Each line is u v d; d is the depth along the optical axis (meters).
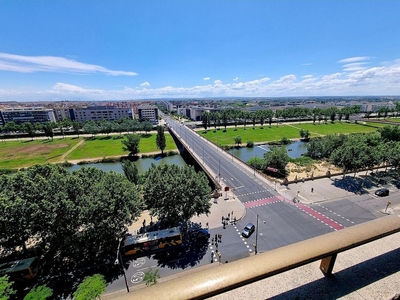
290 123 159.00
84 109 193.00
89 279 21.30
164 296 2.78
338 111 159.25
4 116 165.12
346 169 50.41
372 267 4.69
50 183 26.52
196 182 30.92
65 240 26.31
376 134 67.62
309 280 4.41
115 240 29.34
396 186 46.66
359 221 35.28
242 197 45.44
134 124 138.12
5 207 23.27
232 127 149.12
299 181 51.31
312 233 33.03
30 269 25.14
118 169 75.88
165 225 36.00
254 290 4.24
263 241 31.56
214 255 29.00
